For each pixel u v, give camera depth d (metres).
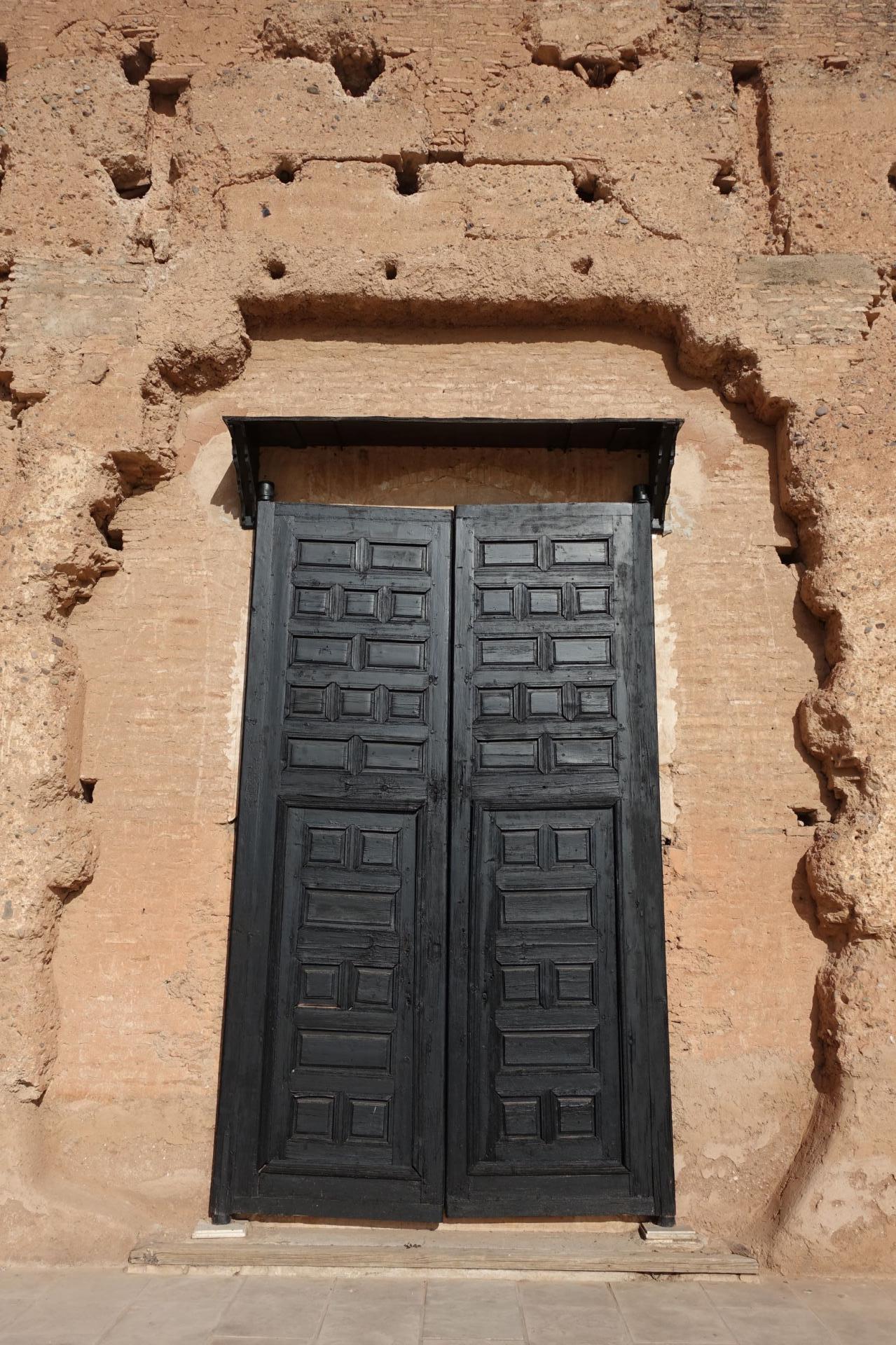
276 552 5.11
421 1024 4.66
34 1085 4.54
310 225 5.45
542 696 4.98
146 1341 3.57
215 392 5.48
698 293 5.36
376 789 4.89
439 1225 4.52
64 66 5.66
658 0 5.75
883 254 5.47
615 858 4.81
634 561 5.12
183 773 4.98
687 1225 4.52
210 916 4.84
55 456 5.14
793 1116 4.68
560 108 5.62
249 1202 4.49
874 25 5.77
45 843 4.72
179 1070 4.70
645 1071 4.61
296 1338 3.61
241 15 5.73
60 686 4.91
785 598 5.20
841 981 4.67
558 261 5.38
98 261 5.41
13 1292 3.99
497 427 5.13
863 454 5.20
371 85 5.79
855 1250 4.30
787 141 5.60
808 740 4.97
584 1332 3.71
